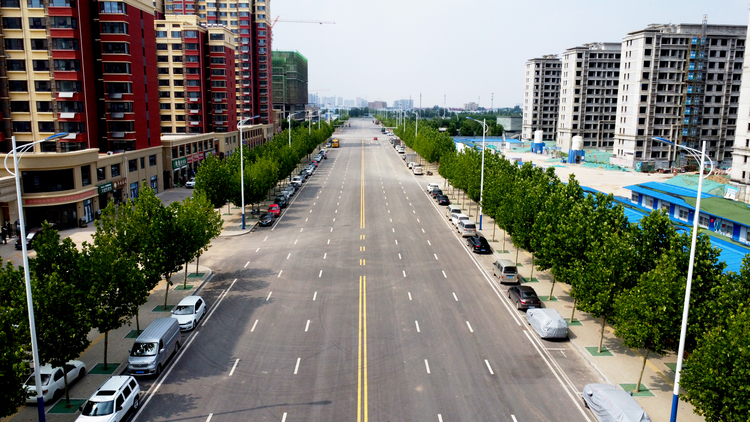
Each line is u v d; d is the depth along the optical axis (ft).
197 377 89.97
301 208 244.63
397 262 158.61
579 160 447.01
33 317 69.92
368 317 116.16
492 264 157.79
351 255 165.99
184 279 137.69
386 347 101.35
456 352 99.55
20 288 76.54
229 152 395.34
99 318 85.92
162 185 279.49
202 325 112.06
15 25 216.54
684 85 401.90
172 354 97.19
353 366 93.66
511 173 200.44
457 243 182.29
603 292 94.89
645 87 400.06
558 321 105.91
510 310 121.60
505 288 136.67
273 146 302.86
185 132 364.38
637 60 399.24
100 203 219.00
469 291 133.90
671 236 91.50
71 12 216.95
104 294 87.71
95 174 212.02
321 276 145.07
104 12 233.14
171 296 128.47
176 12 506.48
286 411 79.20
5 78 218.79
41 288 76.28
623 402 74.95
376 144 619.26
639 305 82.69
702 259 85.51
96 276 85.71
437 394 84.28
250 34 504.84
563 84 533.96
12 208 185.26
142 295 95.61
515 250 173.06
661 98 403.34
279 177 265.75
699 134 409.90
